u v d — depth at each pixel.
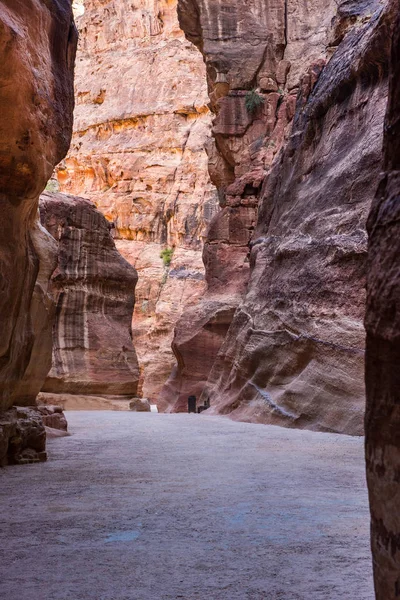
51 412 12.91
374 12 18.97
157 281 55.97
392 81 2.64
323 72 20.23
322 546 4.20
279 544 4.25
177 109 59.47
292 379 15.90
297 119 21.39
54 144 9.23
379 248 2.47
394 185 2.47
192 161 58.50
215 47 29.36
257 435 12.45
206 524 4.83
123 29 63.72
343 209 16.09
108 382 24.84
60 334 24.47
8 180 8.37
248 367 18.02
